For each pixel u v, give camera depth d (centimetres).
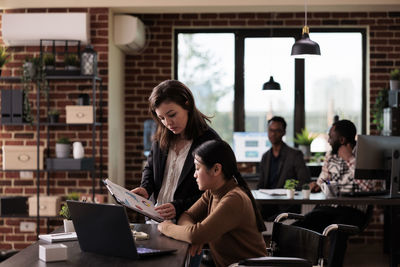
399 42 726
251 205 272
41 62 611
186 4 636
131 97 741
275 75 752
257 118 756
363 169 497
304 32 540
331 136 528
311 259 293
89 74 611
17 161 616
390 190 495
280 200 488
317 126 750
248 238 270
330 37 746
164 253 238
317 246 289
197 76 758
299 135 733
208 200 296
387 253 677
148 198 325
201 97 758
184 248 248
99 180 645
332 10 673
